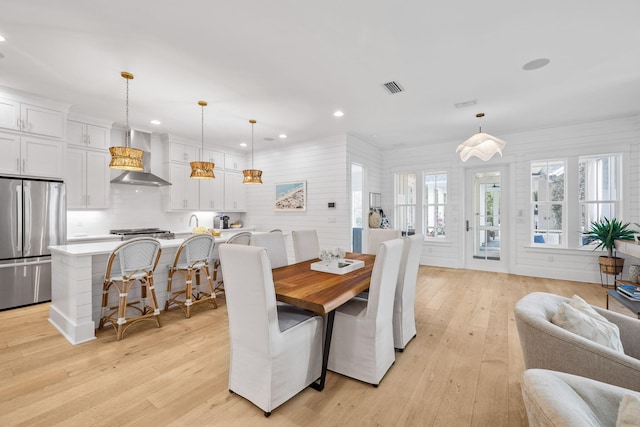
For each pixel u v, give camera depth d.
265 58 2.87
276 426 1.71
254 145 6.48
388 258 2.09
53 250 3.09
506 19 2.30
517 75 3.22
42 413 1.79
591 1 2.10
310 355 2.06
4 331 2.98
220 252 1.92
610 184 4.88
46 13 2.21
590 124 4.86
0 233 3.55
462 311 3.57
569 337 1.38
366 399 1.95
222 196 6.62
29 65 2.99
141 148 5.34
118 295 3.25
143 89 3.56
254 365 1.86
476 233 6.00
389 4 2.14
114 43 2.61
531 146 5.34
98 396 1.95
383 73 3.18
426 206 6.59
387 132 5.53
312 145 6.01
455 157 6.12
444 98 3.87
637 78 3.29
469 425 1.71
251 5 2.15
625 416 0.78
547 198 5.31
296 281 2.31
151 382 2.12
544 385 0.91
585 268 4.92
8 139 3.62
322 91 3.64
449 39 2.57
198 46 2.66
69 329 2.80
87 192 4.59
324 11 2.22
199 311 3.56
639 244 3.71
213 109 4.25
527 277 5.27
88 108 4.22
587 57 2.85
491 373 2.24
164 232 5.38
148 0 2.09
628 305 2.30
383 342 2.19
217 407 1.86
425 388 2.06
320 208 5.90
